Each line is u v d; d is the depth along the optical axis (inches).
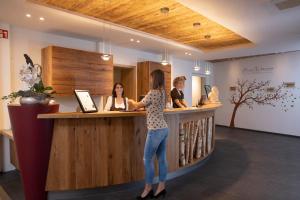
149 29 191.8
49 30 174.1
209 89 257.9
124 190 119.3
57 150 106.5
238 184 128.3
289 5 129.5
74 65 176.6
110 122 115.6
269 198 110.9
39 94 104.7
